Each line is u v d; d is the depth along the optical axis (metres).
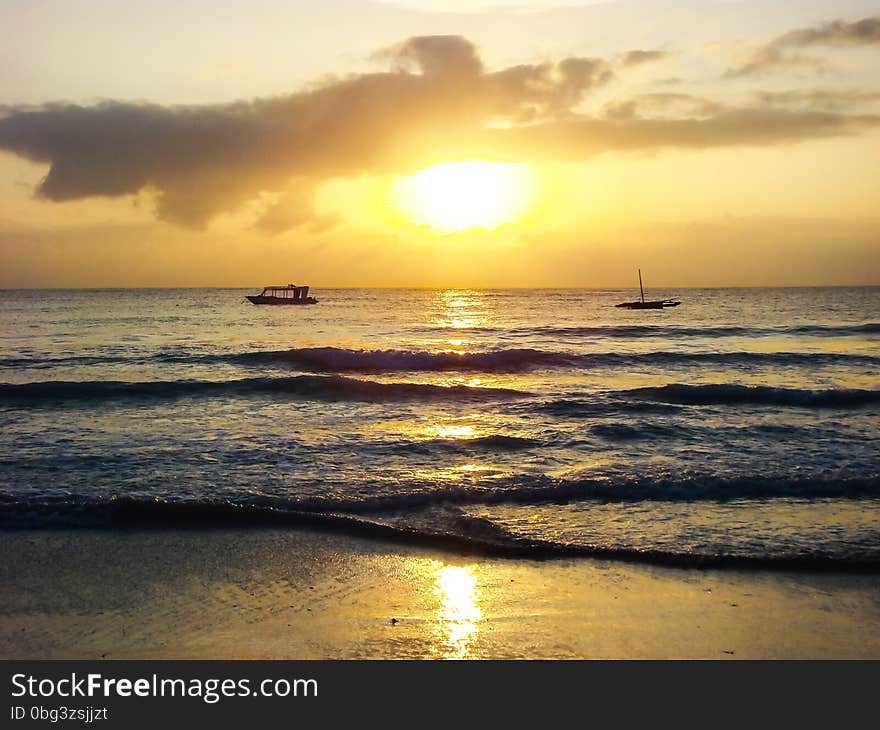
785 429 15.87
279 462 12.69
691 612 6.88
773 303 109.38
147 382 21.72
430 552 8.41
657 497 10.57
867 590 7.38
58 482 11.35
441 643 6.27
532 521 9.55
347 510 10.01
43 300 130.12
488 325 60.34
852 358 31.83
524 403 19.50
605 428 15.72
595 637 6.39
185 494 10.61
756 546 8.55
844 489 10.85
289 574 7.71
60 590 7.22
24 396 20.59
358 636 6.36
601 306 104.31
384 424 16.69
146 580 7.50
